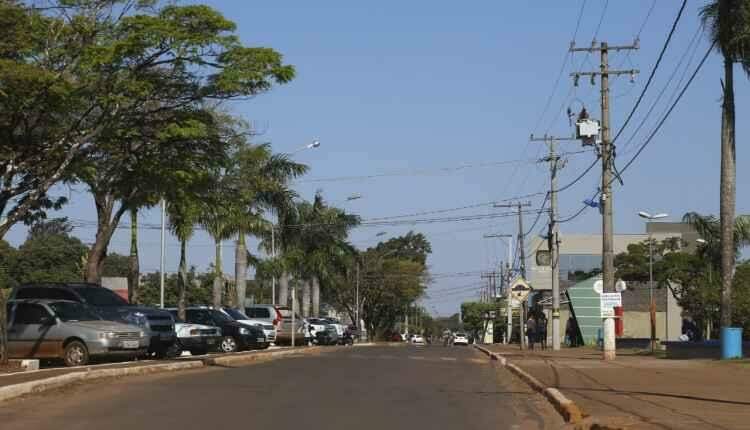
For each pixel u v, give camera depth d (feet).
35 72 64.18
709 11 90.53
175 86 72.23
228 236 148.56
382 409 47.32
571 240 279.49
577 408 43.78
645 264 177.47
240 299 147.95
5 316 69.77
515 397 54.80
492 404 50.67
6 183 73.05
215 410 46.14
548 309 235.20
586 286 177.47
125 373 66.33
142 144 77.36
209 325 104.47
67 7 68.59
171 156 78.02
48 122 72.84
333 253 195.62
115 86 69.15
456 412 46.57
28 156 73.46
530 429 40.47
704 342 99.30
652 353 114.83
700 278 160.97
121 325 77.20
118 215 98.37
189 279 287.07
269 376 68.03
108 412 45.11
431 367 83.56
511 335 233.96
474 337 419.33
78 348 75.36
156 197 85.51
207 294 282.36
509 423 42.52
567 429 40.22
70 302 79.51
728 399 49.73
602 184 104.94
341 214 197.57
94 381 60.54
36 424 40.78
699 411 43.68
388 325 323.57
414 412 46.26
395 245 405.18
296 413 45.19
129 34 67.31
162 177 78.74
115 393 53.83
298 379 65.57
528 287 156.56
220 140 83.66
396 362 90.48
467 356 115.14
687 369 76.64
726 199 90.58
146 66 69.97
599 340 153.89
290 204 160.66
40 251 224.94
